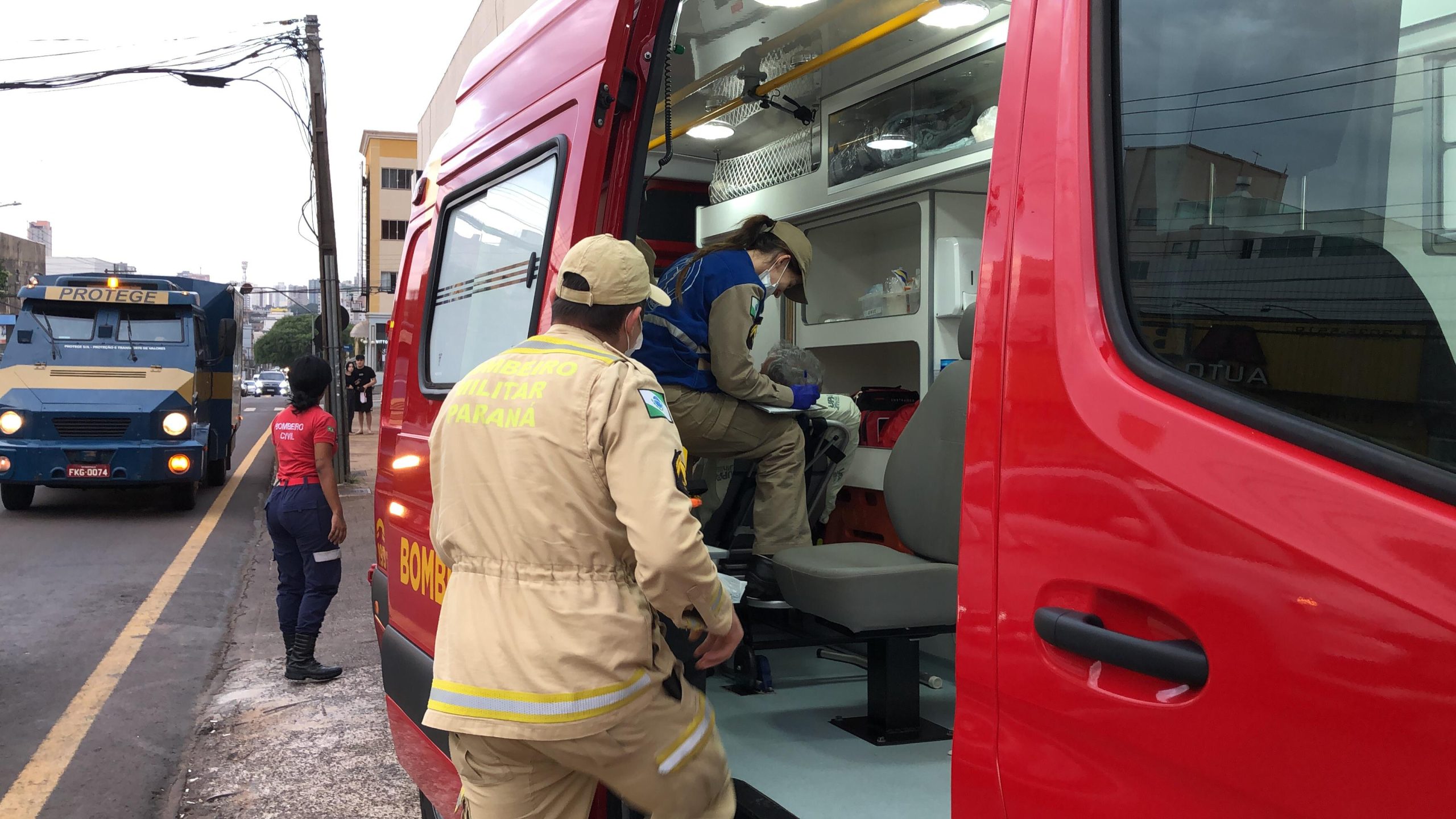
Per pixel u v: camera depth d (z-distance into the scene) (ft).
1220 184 3.60
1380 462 2.99
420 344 9.68
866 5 10.16
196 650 19.54
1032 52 4.28
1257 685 3.10
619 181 7.14
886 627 8.13
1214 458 3.30
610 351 5.91
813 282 13.70
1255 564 3.12
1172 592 3.34
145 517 35.70
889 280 12.53
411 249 10.83
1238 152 3.58
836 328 13.05
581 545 5.52
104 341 36.09
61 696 16.65
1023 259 4.10
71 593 23.75
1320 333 3.26
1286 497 3.11
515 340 7.64
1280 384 3.29
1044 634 3.74
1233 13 3.68
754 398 9.55
